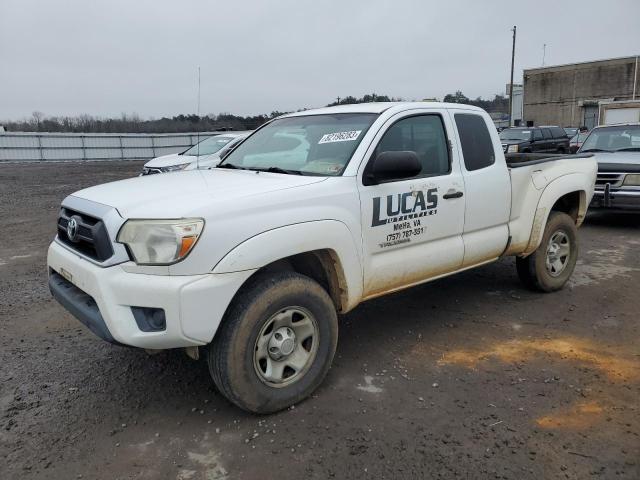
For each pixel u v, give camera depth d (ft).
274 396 10.70
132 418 10.86
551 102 160.76
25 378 12.59
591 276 20.12
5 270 22.59
